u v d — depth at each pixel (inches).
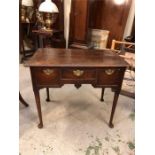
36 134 52.6
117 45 108.7
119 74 47.6
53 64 42.7
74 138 51.4
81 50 60.3
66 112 64.4
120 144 49.8
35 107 66.6
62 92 80.4
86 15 121.6
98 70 46.0
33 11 115.1
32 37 125.3
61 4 116.5
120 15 123.3
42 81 46.6
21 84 85.2
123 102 73.5
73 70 45.3
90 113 64.5
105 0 124.4
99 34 134.0
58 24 120.3
